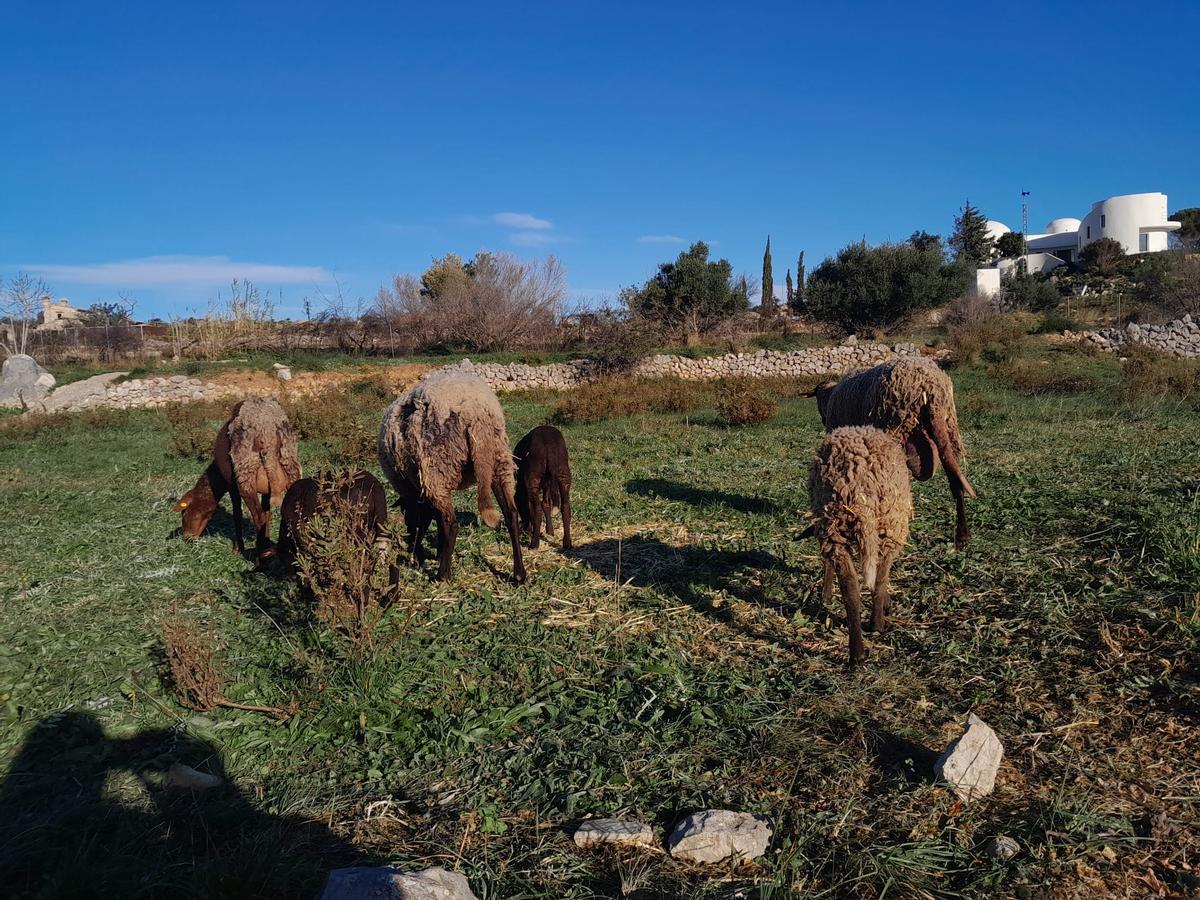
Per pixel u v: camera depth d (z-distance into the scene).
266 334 34.31
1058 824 3.28
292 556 6.29
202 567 7.57
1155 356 22.16
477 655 5.37
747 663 5.03
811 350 27.89
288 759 4.20
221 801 3.82
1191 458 9.30
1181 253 37.75
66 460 15.30
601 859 3.31
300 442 17.38
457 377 6.78
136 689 5.01
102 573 7.49
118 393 24.67
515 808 3.67
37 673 5.32
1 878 3.34
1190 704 4.02
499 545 8.05
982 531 7.09
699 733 4.19
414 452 6.70
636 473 11.35
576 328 34.75
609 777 3.85
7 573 7.61
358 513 5.76
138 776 4.07
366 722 4.48
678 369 28.22
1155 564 5.63
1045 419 14.11
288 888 3.17
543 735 4.28
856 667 4.80
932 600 5.71
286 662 5.32
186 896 3.17
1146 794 3.45
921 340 31.56
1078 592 5.50
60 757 4.28
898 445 5.00
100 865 3.31
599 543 7.90
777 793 3.65
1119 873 3.02
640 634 5.61
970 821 3.37
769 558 7.02
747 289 36.78
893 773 3.73
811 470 5.20
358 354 33.06
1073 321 30.97
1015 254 61.50
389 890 2.79
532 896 3.10
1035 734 3.95
